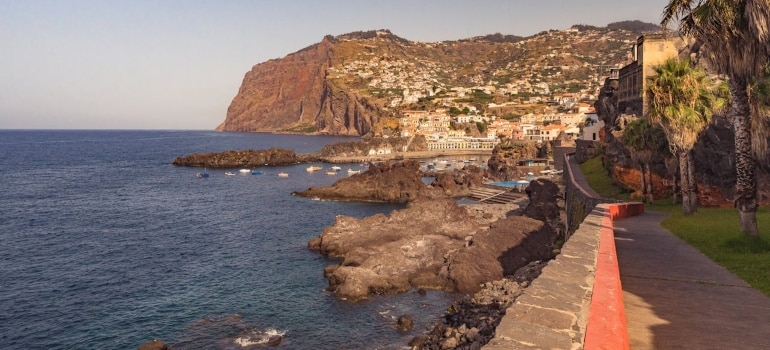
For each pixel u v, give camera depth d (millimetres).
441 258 45625
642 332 8922
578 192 47000
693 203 31219
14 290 42812
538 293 7422
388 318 35094
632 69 70812
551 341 5543
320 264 49719
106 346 31984
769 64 24969
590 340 5418
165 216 81312
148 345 29609
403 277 41969
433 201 62031
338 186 106938
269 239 62812
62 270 49031
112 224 74062
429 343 28203
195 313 37156
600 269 8898
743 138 19094
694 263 15086
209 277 46312
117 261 52406
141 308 38344
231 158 183000
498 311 29188
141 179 140000
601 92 96500
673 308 10359
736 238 18156
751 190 18438
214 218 79438
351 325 34188
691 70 31781
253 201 99250
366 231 55125
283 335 32938
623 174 53812
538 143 170250
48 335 33656
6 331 34250
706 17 18562
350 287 39562
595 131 95375
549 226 54656
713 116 37406
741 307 10383
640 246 18359
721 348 8109
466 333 23719
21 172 156875
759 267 14133
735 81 19156
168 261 52312
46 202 96500
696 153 40719
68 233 67188
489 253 44500
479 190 109938
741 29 17969
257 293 41375
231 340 32375
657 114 31688
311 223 75062
